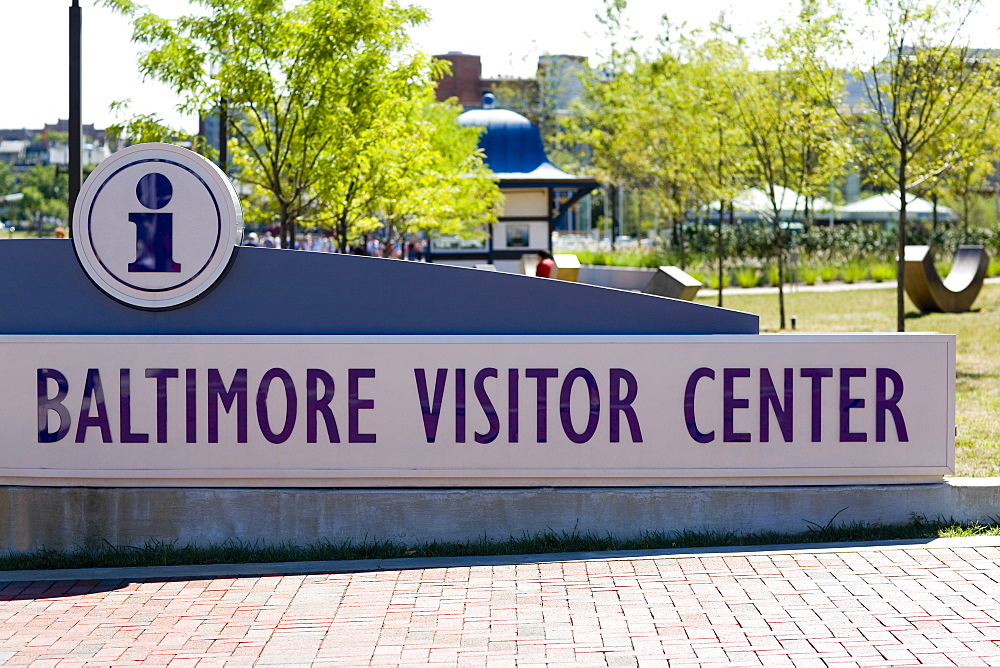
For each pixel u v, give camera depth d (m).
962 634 5.61
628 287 32.03
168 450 8.05
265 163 18.56
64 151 87.56
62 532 8.12
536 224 42.41
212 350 8.02
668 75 31.77
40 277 8.24
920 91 17.97
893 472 7.93
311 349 7.99
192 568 7.45
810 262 38.62
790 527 7.93
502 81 72.62
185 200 8.06
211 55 15.84
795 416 7.92
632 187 45.47
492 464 7.97
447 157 28.66
